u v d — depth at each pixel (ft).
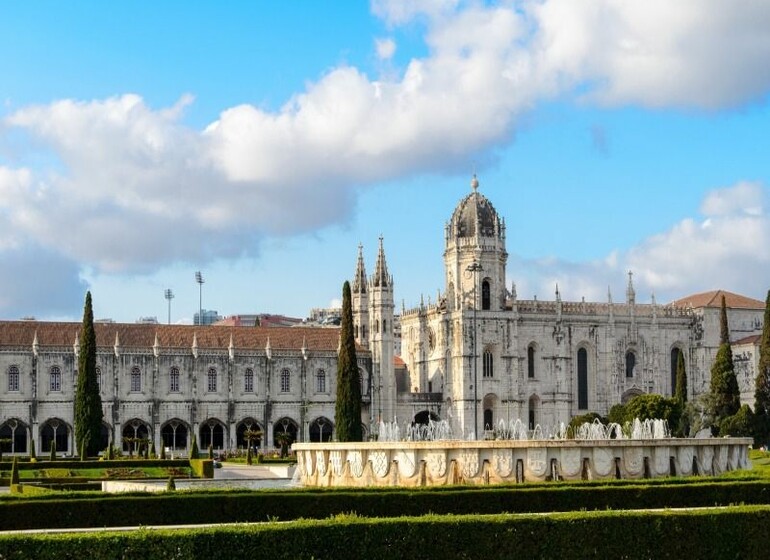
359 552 142.00
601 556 148.77
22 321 572.51
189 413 579.89
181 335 593.42
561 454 242.99
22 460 447.83
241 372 592.60
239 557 137.80
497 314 638.12
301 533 140.36
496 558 145.59
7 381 549.95
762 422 542.57
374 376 619.67
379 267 627.46
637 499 193.67
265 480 360.28
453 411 634.02
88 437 508.12
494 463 243.60
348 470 266.77
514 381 637.71
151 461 389.39
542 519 147.84
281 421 597.52
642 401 564.30
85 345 514.27
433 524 144.56
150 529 140.05
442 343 649.20
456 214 650.43
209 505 182.29
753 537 154.61
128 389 571.28
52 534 136.77
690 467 254.06
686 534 151.94
